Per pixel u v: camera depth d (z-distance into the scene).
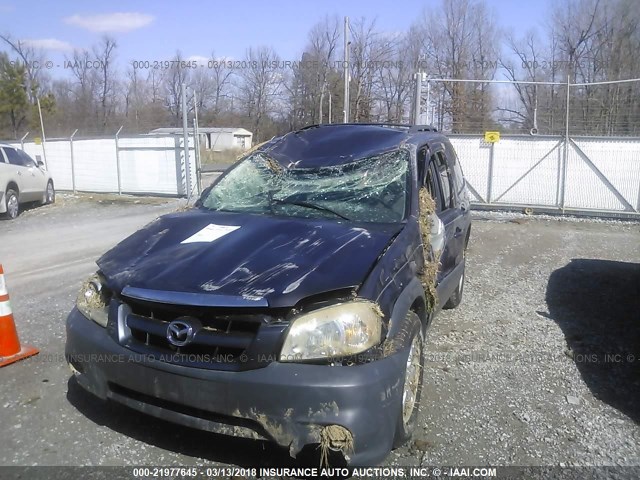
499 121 15.71
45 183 16.06
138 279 3.21
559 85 13.20
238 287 3.01
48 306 6.13
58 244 10.08
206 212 4.20
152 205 16.02
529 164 13.46
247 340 2.88
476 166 13.80
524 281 7.61
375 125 5.21
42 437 3.46
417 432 3.65
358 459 2.84
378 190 4.18
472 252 9.39
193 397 2.92
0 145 14.51
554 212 13.37
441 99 17.50
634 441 3.62
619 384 4.43
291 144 4.87
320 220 3.88
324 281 3.03
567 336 5.47
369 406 2.83
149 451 3.33
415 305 3.73
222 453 3.31
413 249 3.73
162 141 17.88
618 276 7.92
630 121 13.24
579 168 13.16
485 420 3.83
